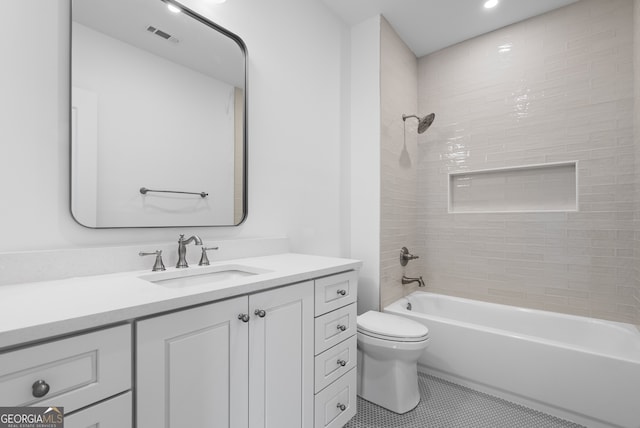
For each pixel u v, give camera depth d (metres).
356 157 2.46
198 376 0.87
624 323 2.01
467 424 1.62
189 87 1.40
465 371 1.98
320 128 2.16
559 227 2.27
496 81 2.55
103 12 1.15
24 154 0.97
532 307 2.37
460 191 2.79
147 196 1.26
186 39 1.39
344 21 2.43
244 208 1.62
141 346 0.75
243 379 1.00
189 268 1.26
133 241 1.23
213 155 1.49
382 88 2.37
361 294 2.42
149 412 0.76
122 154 1.19
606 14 2.12
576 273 2.21
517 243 2.44
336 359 1.42
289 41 1.92
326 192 2.21
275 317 1.11
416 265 2.89
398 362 1.74
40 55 1.00
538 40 2.37
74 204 1.06
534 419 1.67
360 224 2.43
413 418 1.67
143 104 1.25
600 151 2.13
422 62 2.95
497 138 2.53
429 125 2.64
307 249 2.03
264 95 1.75
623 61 2.07
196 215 1.42
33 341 0.59
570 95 2.24
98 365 0.68
